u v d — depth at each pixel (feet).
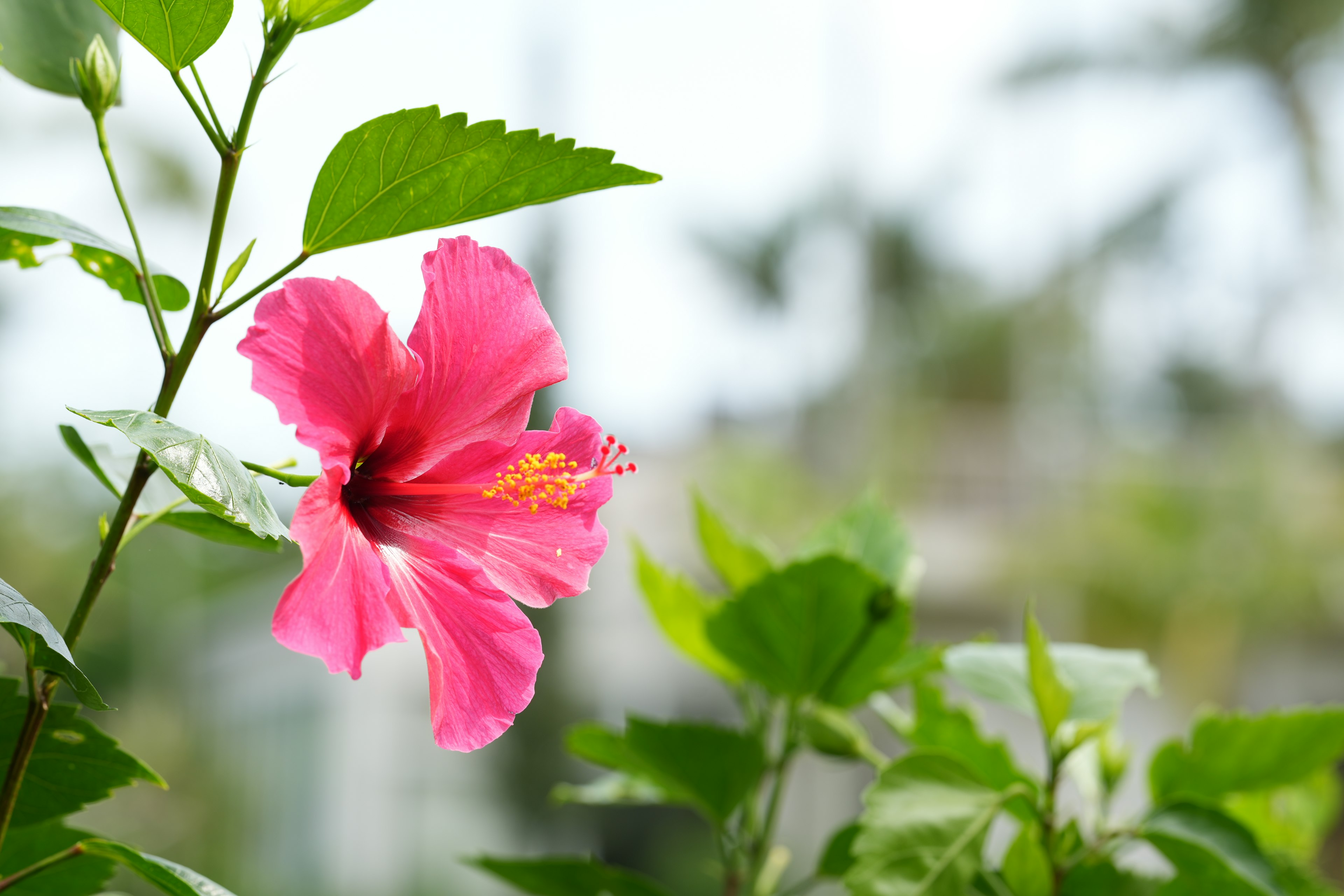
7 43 4.20
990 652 5.11
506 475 3.71
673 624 5.74
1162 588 49.75
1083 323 79.97
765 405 80.59
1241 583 49.14
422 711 42.42
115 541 2.98
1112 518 51.78
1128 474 53.21
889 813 4.18
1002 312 82.02
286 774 42.68
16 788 3.00
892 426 67.62
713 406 72.08
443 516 3.75
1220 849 4.29
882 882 4.02
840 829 5.02
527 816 42.01
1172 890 4.46
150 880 3.32
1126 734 46.98
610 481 3.94
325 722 42.29
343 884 41.19
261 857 41.63
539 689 42.55
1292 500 51.60
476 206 3.44
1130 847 4.94
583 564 3.84
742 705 5.72
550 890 5.08
